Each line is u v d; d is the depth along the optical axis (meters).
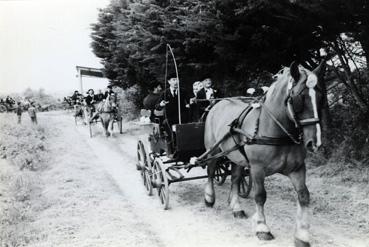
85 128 22.12
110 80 23.22
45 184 9.11
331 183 7.95
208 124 7.09
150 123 8.72
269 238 5.43
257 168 5.38
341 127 9.67
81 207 7.15
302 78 4.59
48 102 45.16
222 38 8.68
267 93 5.41
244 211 6.74
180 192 8.32
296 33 8.33
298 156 5.13
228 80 9.81
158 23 11.14
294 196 7.57
